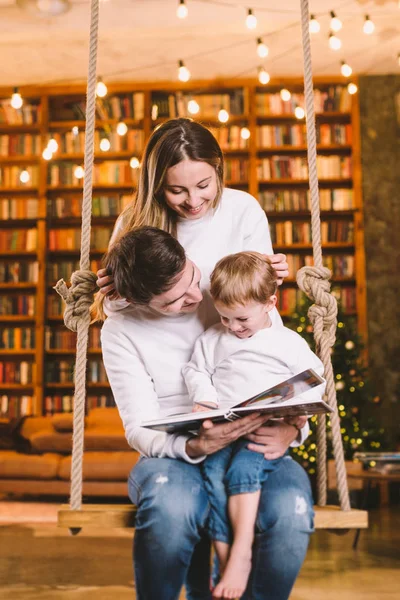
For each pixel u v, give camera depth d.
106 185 7.70
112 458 6.07
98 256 7.68
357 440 6.06
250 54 7.29
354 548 4.34
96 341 7.61
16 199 7.88
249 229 2.22
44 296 7.65
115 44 7.05
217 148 2.07
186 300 1.90
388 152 7.71
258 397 1.79
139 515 1.77
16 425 6.73
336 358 6.22
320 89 7.96
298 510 1.77
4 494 6.80
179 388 2.04
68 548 4.34
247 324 1.98
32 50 7.19
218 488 1.84
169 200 2.05
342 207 7.61
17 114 7.91
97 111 7.82
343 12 6.53
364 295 7.50
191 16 6.59
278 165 7.64
